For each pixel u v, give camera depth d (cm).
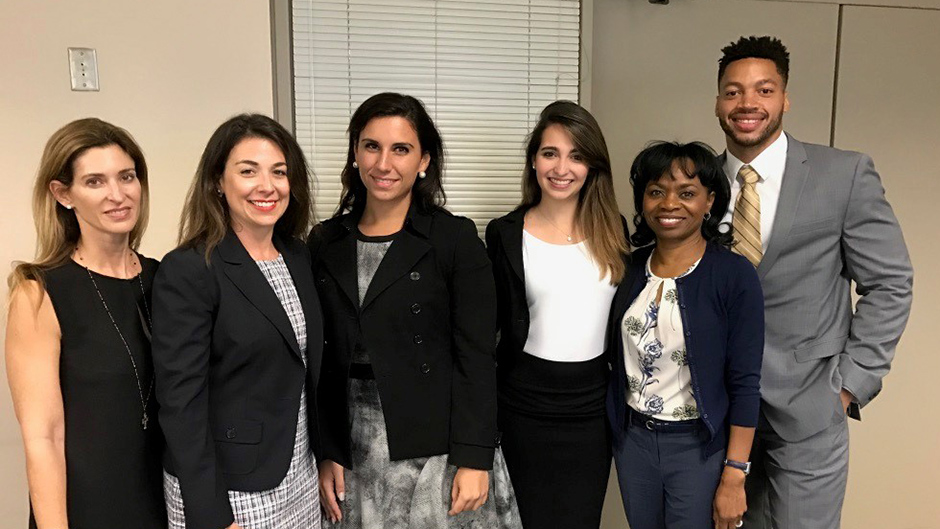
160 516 120
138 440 116
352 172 145
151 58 168
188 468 106
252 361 114
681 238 144
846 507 251
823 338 153
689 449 143
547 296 151
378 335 133
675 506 146
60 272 112
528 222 159
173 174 172
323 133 184
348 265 136
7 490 175
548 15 192
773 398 153
